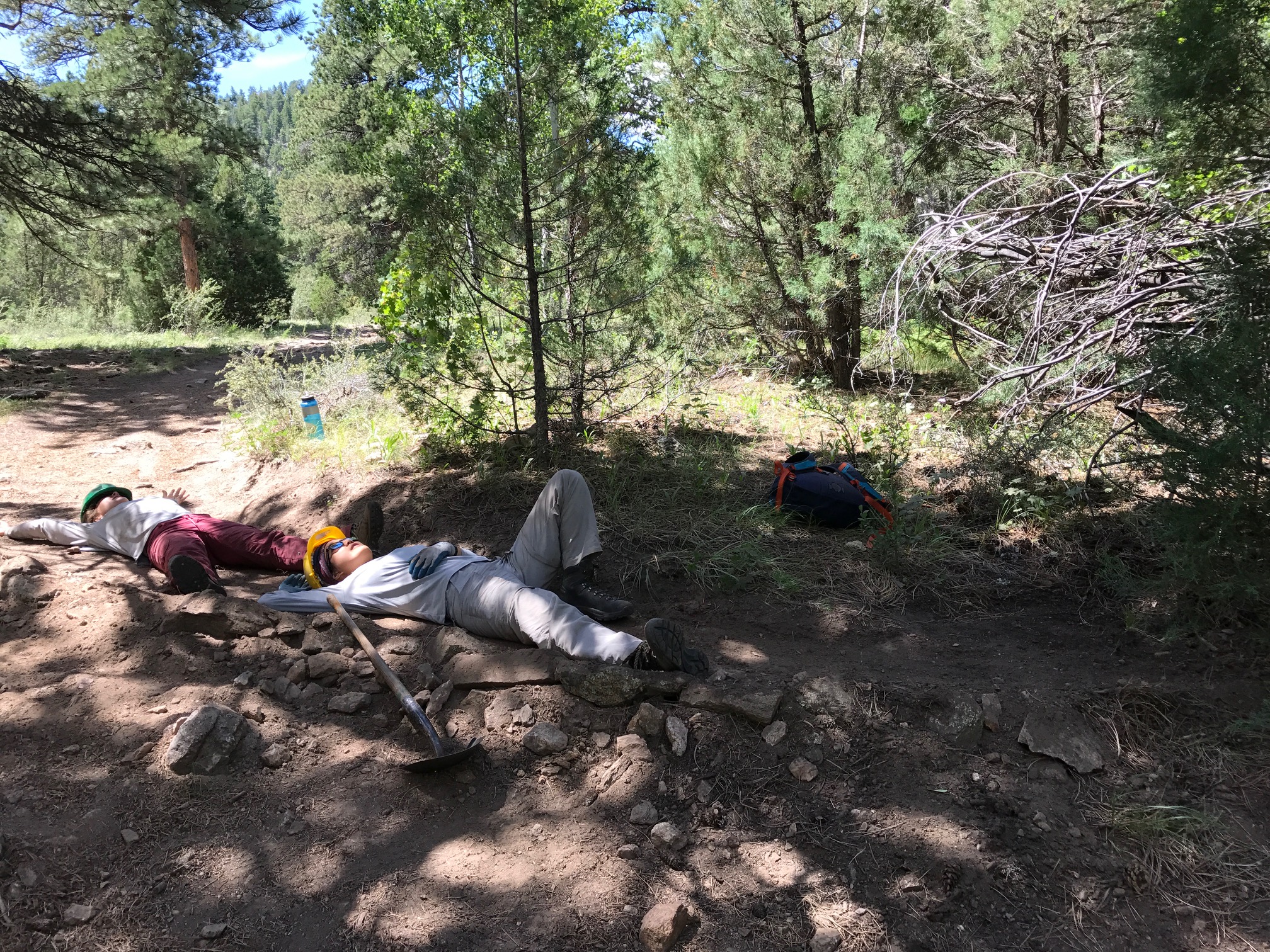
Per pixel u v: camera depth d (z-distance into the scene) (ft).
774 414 24.34
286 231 102.58
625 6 38.96
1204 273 14.12
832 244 25.90
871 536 15.14
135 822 8.92
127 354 44.93
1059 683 10.87
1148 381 13.94
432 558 12.81
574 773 10.05
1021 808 9.36
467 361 18.95
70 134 40.45
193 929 7.93
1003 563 14.38
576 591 12.51
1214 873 8.69
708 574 14.07
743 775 9.85
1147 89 13.71
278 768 9.89
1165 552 13.24
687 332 27.63
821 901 8.52
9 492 19.66
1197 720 10.30
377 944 7.89
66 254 49.21
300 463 20.25
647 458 19.08
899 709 10.43
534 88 17.65
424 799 9.65
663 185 26.89
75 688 10.55
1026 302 19.12
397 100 53.42
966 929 8.27
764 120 26.30
